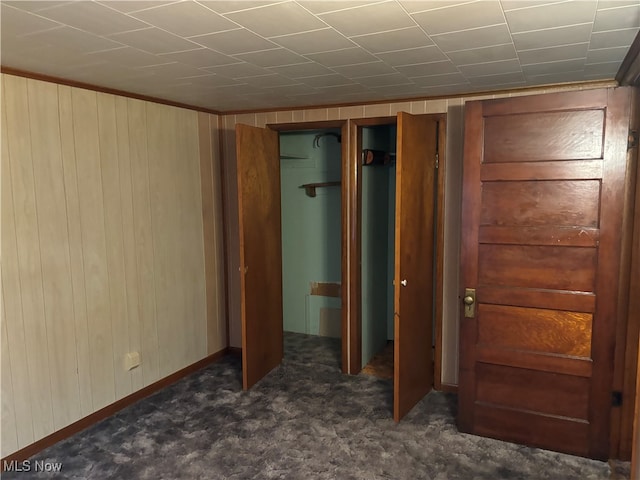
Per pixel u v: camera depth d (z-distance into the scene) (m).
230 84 3.00
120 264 3.27
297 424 3.11
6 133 2.54
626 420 2.65
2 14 1.74
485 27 1.94
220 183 4.24
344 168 3.81
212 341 4.24
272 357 4.05
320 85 3.05
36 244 2.72
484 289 2.84
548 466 2.62
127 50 2.22
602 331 2.60
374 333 4.39
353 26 1.91
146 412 3.28
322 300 5.06
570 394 2.71
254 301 3.70
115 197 3.21
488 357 2.87
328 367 4.12
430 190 3.41
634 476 1.96
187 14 1.75
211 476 2.55
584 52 2.33
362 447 2.82
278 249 4.07
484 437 2.93
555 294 2.67
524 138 2.67
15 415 2.65
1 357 2.57
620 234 2.51
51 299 2.82
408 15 1.78
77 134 2.93
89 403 3.08
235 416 3.22
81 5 1.65
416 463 2.66
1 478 2.52
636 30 2.00
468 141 2.80
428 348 3.54
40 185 2.73
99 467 2.63
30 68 2.56
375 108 3.66
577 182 2.58
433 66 2.57
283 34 2.00
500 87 3.14
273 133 3.93
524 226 2.71
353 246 3.85
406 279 3.10
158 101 3.51
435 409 3.31
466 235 2.85
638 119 2.49
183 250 3.85
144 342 3.50
